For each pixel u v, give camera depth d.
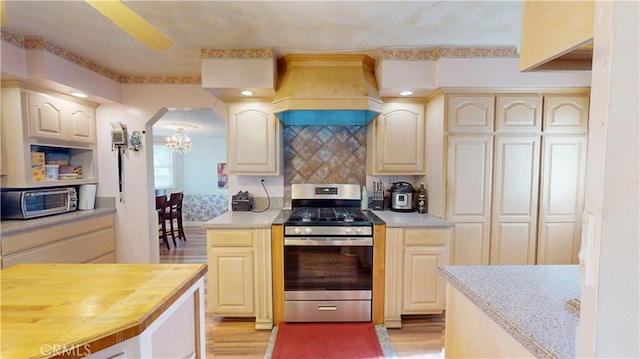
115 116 3.00
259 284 2.24
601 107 0.34
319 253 2.24
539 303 0.87
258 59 2.27
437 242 2.24
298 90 2.25
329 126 2.91
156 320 0.89
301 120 2.78
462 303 1.07
